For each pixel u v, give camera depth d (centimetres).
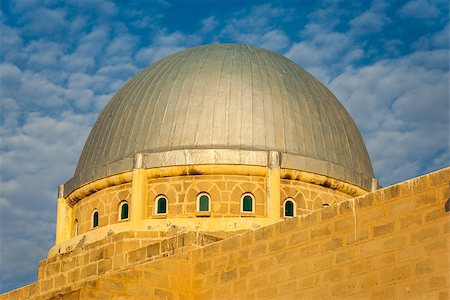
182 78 4169
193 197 3856
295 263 2634
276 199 3812
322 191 3975
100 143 4188
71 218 4222
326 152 4075
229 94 4062
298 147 4003
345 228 2530
